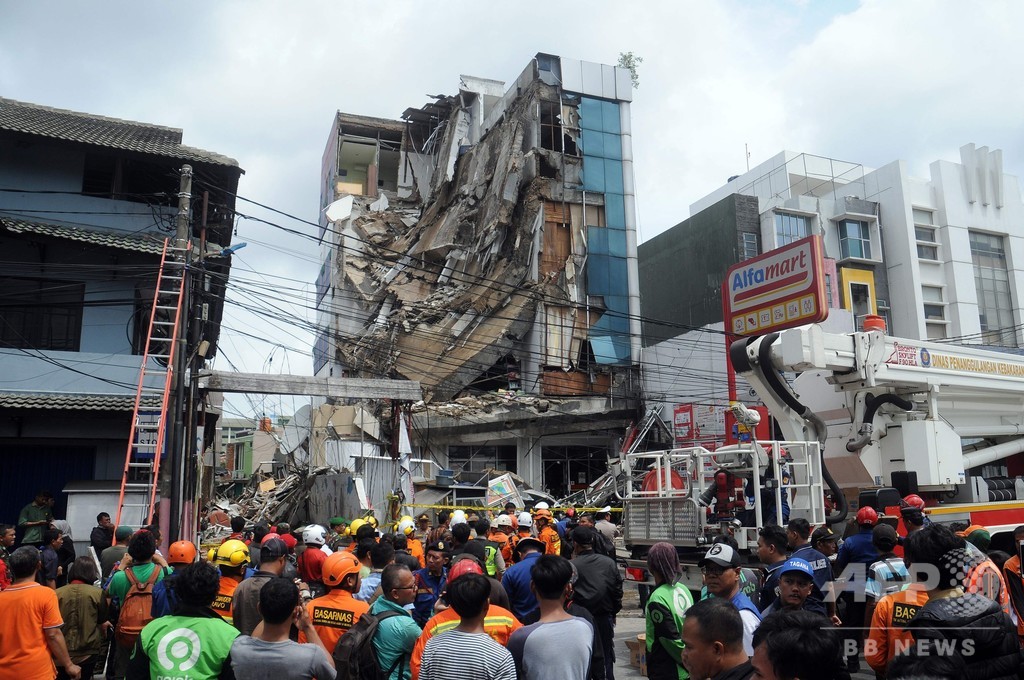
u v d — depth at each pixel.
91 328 17.42
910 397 11.48
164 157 17.98
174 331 14.91
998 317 41.69
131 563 6.98
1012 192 43.19
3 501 16.27
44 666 5.43
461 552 7.65
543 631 4.42
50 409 15.74
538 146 41.00
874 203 40.66
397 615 4.99
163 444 15.50
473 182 45.16
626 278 40.84
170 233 18.47
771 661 2.84
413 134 55.88
